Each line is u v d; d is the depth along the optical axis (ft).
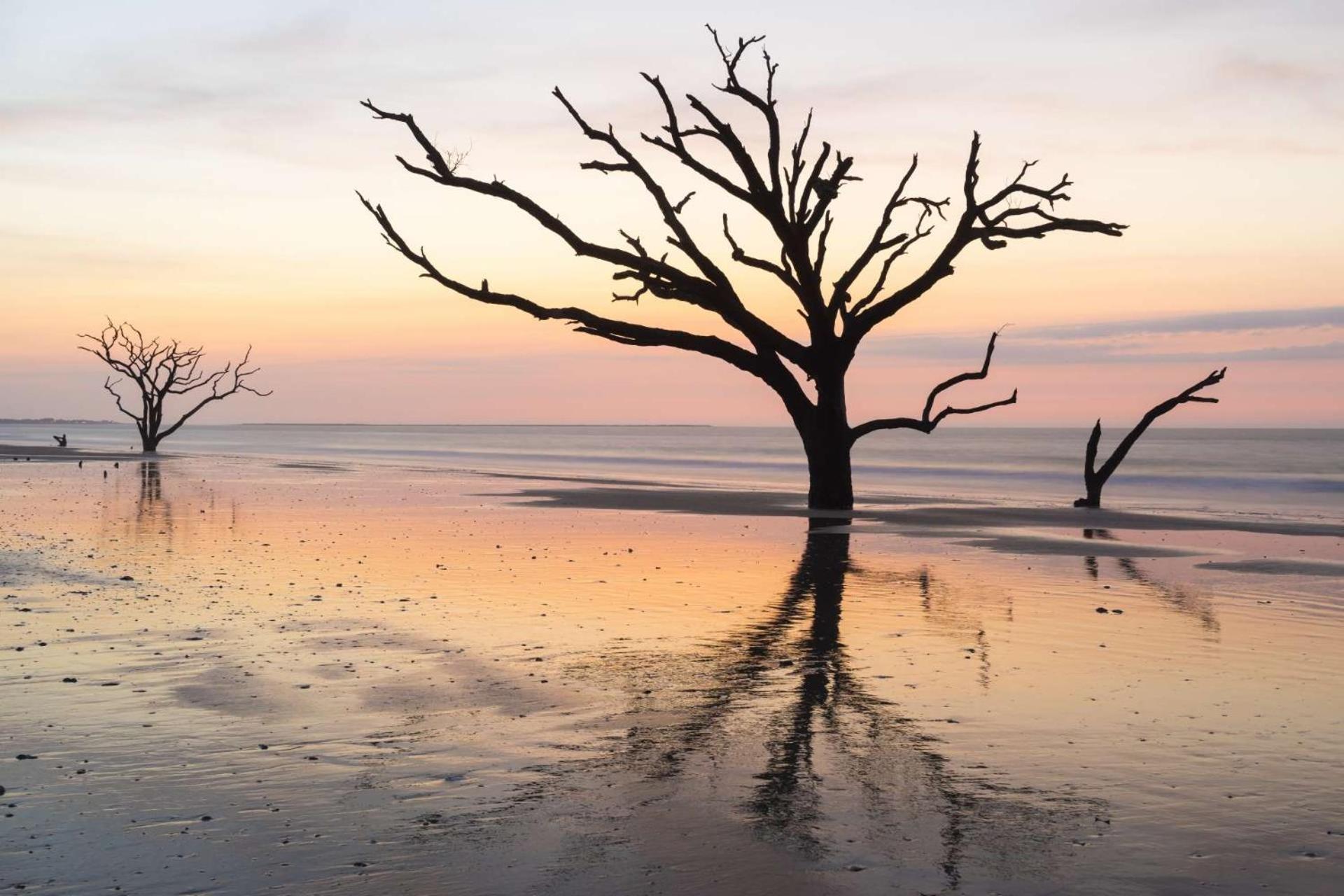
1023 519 85.97
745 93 87.10
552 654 32.35
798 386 93.09
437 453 315.37
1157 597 44.45
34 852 16.87
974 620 38.70
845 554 60.44
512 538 68.39
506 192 83.30
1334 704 26.50
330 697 26.81
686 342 89.76
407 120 82.02
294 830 17.84
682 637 35.19
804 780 20.54
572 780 20.49
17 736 23.20
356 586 46.42
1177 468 233.96
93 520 79.36
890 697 27.14
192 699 26.50
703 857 16.76
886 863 16.51
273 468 185.47
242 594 43.68
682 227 86.22
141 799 19.31
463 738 23.34
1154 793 19.79
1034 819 18.42
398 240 82.33
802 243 88.74
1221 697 27.20
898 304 88.79
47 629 35.73
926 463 260.21
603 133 85.40
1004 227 86.84
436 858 16.70
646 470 209.46
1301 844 17.28
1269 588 47.09
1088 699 26.94
